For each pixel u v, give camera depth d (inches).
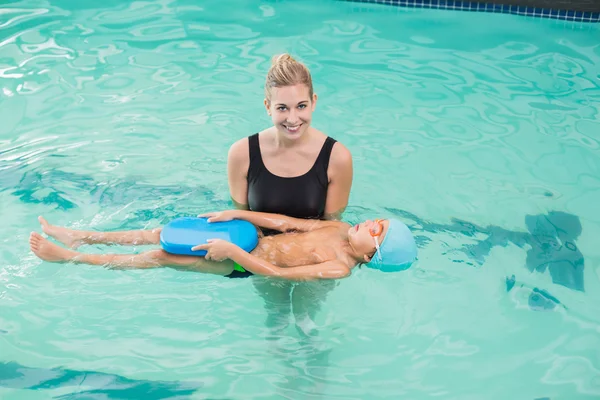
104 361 117.1
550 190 163.2
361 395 111.0
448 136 183.9
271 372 115.4
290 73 129.5
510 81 212.1
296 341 121.8
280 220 141.7
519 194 161.6
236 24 250.1
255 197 144.2
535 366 116.6
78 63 221.9
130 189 160.1
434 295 132.0
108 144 178.9
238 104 197.0
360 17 257.0
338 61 223.1
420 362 117.5
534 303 130.3
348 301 130.2
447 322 125.9
